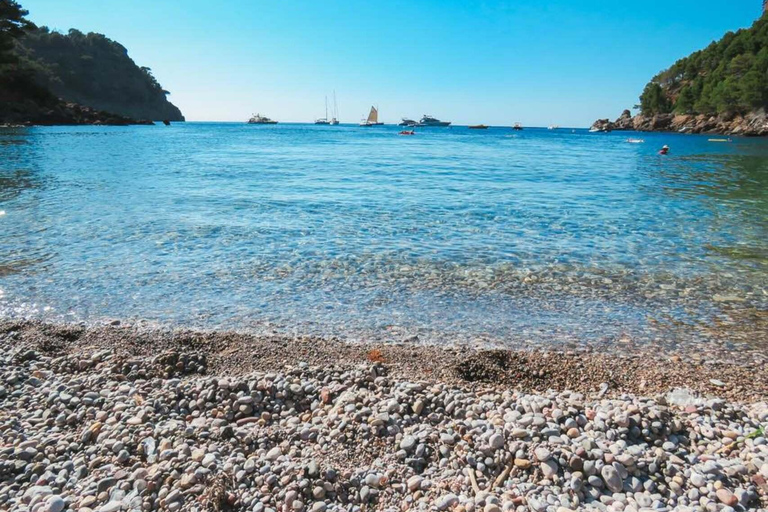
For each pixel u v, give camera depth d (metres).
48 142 42.97
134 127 103.12
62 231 11.11
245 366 5.29
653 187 20.73
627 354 5.93
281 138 68.69
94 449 3.78
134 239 10.58
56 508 3.16
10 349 5.53
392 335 6.33
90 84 161.25
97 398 4.50
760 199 17.47
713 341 6.34
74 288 7.71
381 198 16.58
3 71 88.62
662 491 3.44
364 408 4.31
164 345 5.78
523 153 45.53
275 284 8.13
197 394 4.56
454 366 5.39
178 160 29.81
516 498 3.32
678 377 5.35
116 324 6.44
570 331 6.59
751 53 125.00
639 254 10.17
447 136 98.81
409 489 3.47
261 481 3.45
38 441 3.87
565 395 4.78
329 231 11.67
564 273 8.95
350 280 8.41
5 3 85.81
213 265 9.00
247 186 18.81
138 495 3.31
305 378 4.95
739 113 116.00
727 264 9.55
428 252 10.10
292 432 4.06
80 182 18.73
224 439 3.96
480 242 10.96
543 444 3.81
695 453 3.82
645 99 165.75
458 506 3.26
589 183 22.08
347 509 3.29
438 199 16.62
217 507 3.20
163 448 3.78
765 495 3.36
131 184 18.64
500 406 4.42
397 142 64.62
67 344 5.79
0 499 3.28
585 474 3.55
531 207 15.38
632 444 3.92
